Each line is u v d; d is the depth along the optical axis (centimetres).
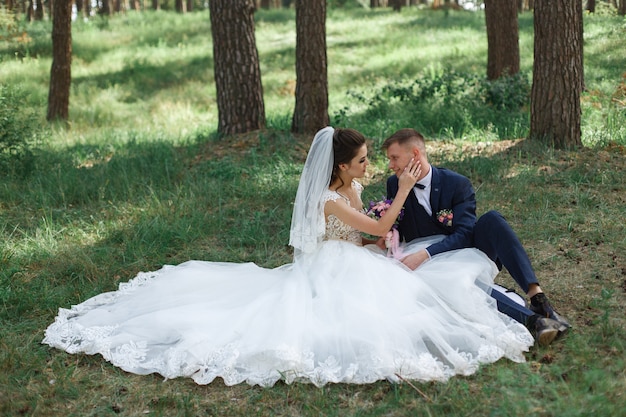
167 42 2400
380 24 2512
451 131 966
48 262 578
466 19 2462
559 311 443
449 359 368
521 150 815
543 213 627
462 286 396
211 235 645
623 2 2230
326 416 339
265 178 794
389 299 397
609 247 546
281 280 442
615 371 355
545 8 810
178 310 430
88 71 1991
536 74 838
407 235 455
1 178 846
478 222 432
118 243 631
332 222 434
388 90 1280
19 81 1778
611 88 1182
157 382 383
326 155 429
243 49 977
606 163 756
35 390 374
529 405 329
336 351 379
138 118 1475
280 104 1502
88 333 426
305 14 926
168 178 809
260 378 374
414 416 333
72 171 859
